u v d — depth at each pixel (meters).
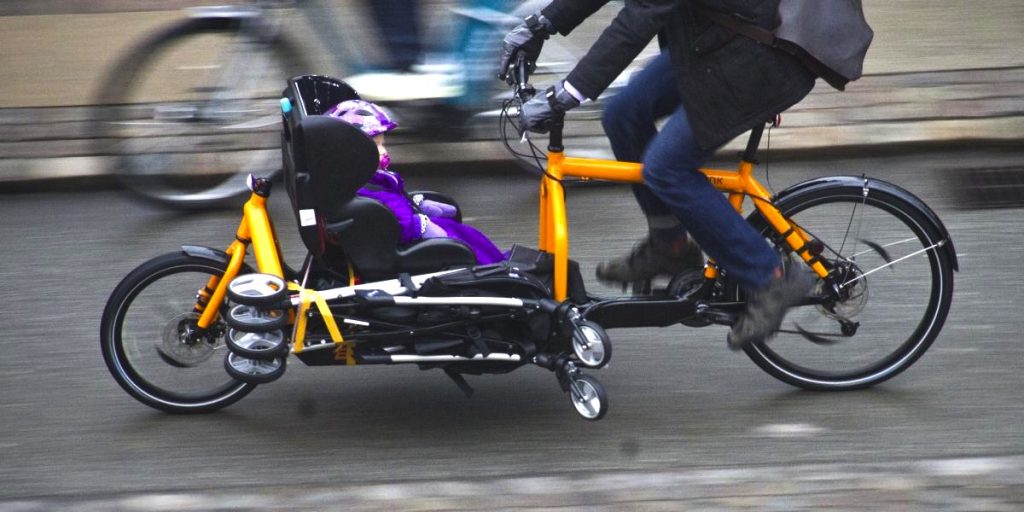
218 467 8.52
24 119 14.98
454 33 13.46
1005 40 17.58
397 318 8.56
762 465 8.45
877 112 14.98
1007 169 13.86
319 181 8.27
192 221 12.99
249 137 13.69
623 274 9.38
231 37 13.25
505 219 12.81
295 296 8.48
